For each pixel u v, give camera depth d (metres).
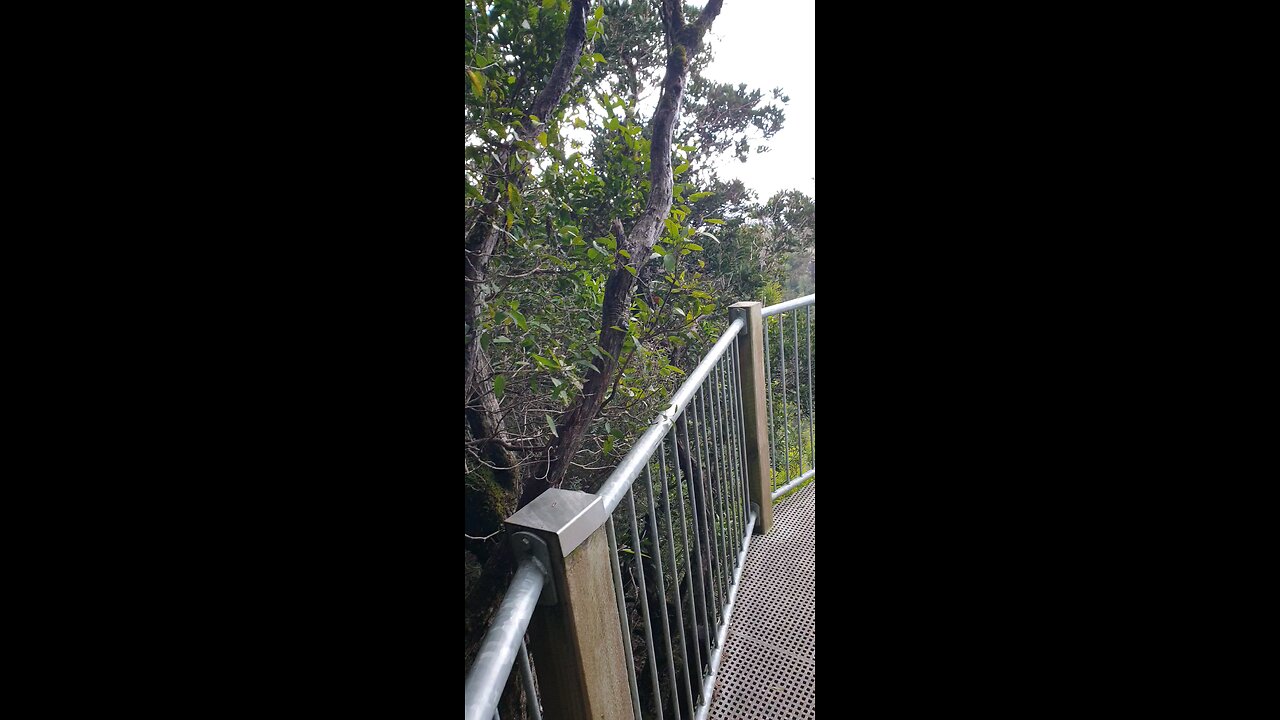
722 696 1.79
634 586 3.45
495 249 2.27
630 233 2.62
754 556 2.38
